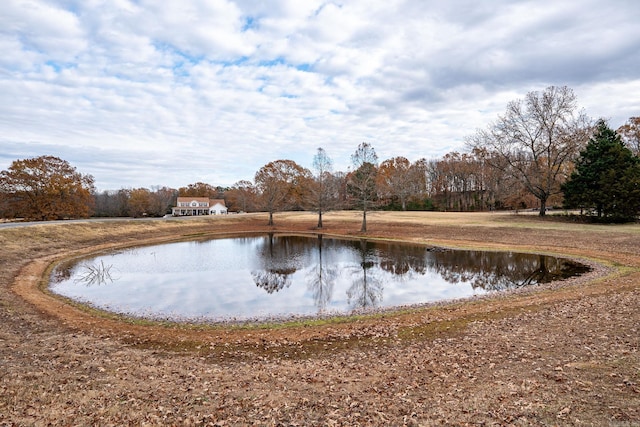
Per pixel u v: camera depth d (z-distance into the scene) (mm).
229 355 9836
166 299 16719
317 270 24234
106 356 9445
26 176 55219
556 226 35250
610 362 7582
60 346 9977
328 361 9180
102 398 6879
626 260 21562
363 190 44844
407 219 51125
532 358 8312
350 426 5930
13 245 25625
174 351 10148
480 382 7305
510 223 39656
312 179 56156
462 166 80875
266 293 18047
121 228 40625
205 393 7219
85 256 28875
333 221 54969
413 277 21531
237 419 6215
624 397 6121
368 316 13469
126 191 105375
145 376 8109
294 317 13703
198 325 12688
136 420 6133
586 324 10445
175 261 27438
